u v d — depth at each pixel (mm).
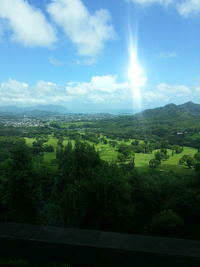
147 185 24562
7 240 1508
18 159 15602
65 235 1527
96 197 17203
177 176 35438
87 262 1458
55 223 15227
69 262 1477
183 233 17609
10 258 1527
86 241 1472
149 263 1404
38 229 1590
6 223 1657
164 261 1388
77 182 17219
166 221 16938
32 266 2518
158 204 23562
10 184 15125
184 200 20516
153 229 17047
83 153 19672
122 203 18531
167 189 25172
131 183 24578
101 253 1438
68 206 16406
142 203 22328
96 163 20266
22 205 15211
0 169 17047
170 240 1483
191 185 26797
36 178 16250
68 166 19438
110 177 17781
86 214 17297
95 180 17250
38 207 15906
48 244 1476
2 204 15375
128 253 1410
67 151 20828
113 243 1455
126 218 17812
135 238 1501
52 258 1489
